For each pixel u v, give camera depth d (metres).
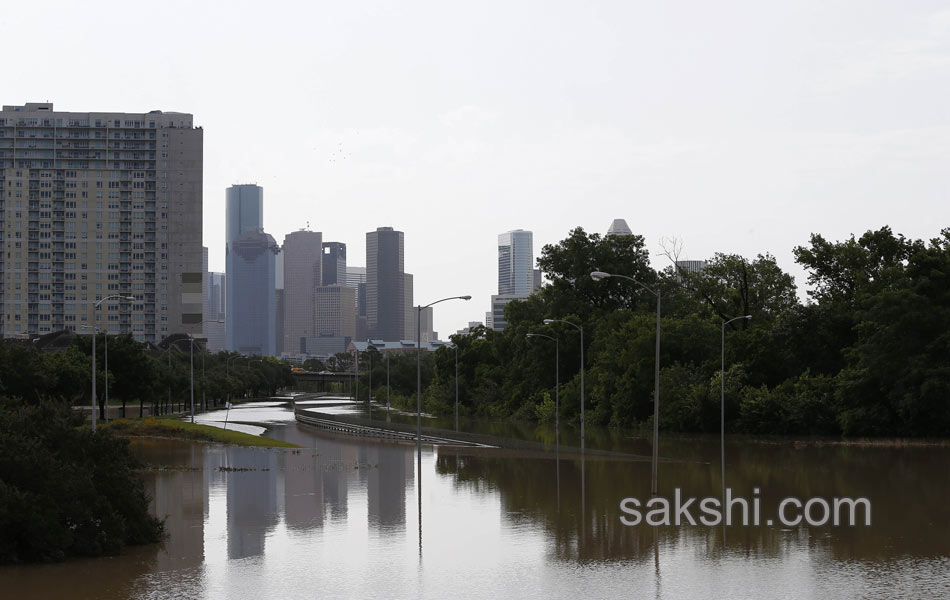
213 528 27.64
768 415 75.69
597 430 88.50
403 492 36.84
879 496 33.97
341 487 38.72
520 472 45.31
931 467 46.12
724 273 100.19
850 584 19.20
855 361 74.81
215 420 103.69
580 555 22.84
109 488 24.28
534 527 27.38
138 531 24.64
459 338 141.88
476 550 23.66
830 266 84.44
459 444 67.50
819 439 70.31
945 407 65.44
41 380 70.81
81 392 79.50
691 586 19.14
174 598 18.33
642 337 88.12
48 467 22.91
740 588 18.91
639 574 20.47
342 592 18.86
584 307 116.19
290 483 40.34
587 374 102.25
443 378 142.25
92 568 21.50
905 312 67.75
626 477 41.91
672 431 81.94
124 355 87.44
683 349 88.31
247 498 34.94
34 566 21.72
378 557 22.80
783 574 20.30
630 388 89.25
